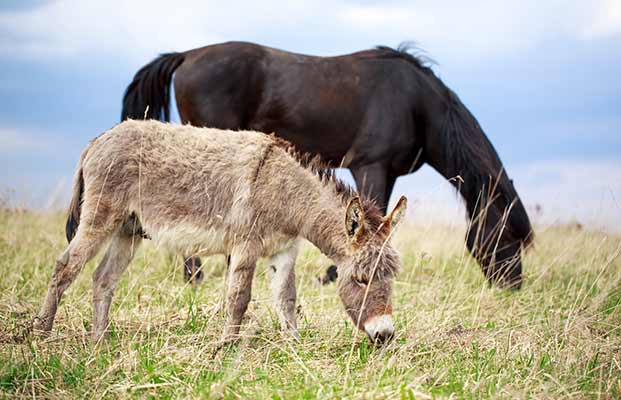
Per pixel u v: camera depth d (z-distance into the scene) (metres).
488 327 5.48
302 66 7.55
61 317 5.35
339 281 4.91
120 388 3.89
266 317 5.62
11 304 5.41
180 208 5.06
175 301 5.73
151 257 7.68
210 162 5.07
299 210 5.04
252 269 4.95
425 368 4.36
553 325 5.28
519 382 4.12
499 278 7.10
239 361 4.21
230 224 5.00
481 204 7.41
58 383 3.95
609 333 5.26
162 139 5.13
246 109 7.55
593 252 7.61
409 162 8.05
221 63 7.44
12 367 4.05
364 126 7.58
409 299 6.47
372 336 4.61
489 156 7.71
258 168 5.00
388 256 4.72
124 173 4.98
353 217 4.76
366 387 3.80
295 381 4.02
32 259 7.26
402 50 8.17
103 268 5.19
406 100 7.68
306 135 7.56
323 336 5.05
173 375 4.12
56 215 10.02
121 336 4.89
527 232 7.59
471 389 3.92
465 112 7.84
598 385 4.07
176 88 7.63
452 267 8.02
